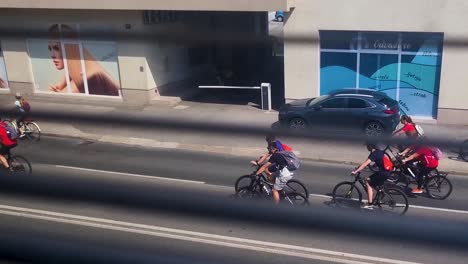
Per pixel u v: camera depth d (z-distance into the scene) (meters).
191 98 15.41
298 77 13.57
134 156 10.31
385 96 11.71
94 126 2.22
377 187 7.79
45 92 16.64
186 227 6.97
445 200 8.57
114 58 15.71
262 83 13.90
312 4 11.67
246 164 9.44
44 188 3.73
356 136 2.01
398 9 10.93
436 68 12.48
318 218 4.35
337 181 9.08
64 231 6.83
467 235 4.43
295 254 6.30
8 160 8.55
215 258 6.16
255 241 6.67
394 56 12.73
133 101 15.65
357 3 11.53
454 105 12.36
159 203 3.75
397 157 8.65
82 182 3.90
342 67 13.23
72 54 16.00
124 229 6.89
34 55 16.42
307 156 10.07
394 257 5.80
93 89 16.31
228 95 15.65
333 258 6.23
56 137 11.30
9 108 2.37
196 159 9.71
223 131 2.12
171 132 2.15
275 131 2.08
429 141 1.85
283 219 4.28
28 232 6.69
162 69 15.45
